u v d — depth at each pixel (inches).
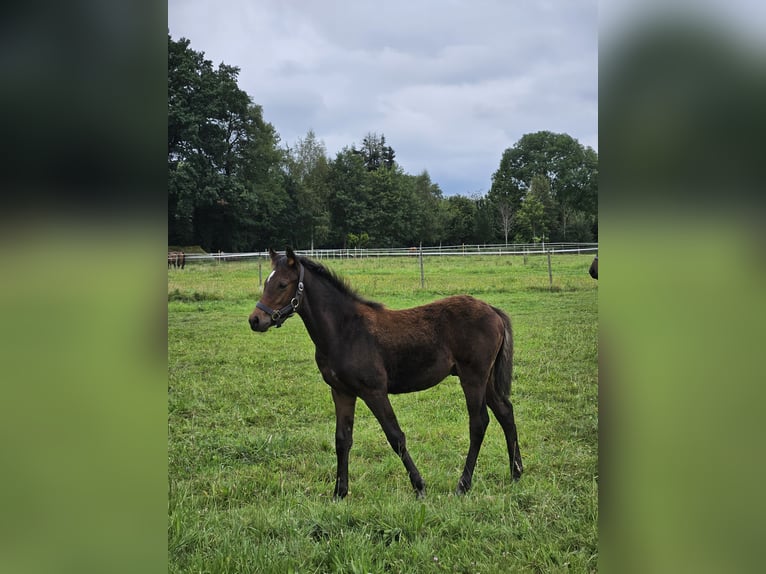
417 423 199.8
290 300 149.8
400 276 622.8
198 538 104.8
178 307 455.5
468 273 649.0
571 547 103.2
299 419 203.3
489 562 98.7
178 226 1234.6
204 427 189.9
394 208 1849.2
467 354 157.1
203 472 154.7
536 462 160.9
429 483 150.9
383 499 135.7
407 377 157.1
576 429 186.1
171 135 1241.4
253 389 231.9
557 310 408.5
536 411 204.5
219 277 645.3
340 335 150.5
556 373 251.8
